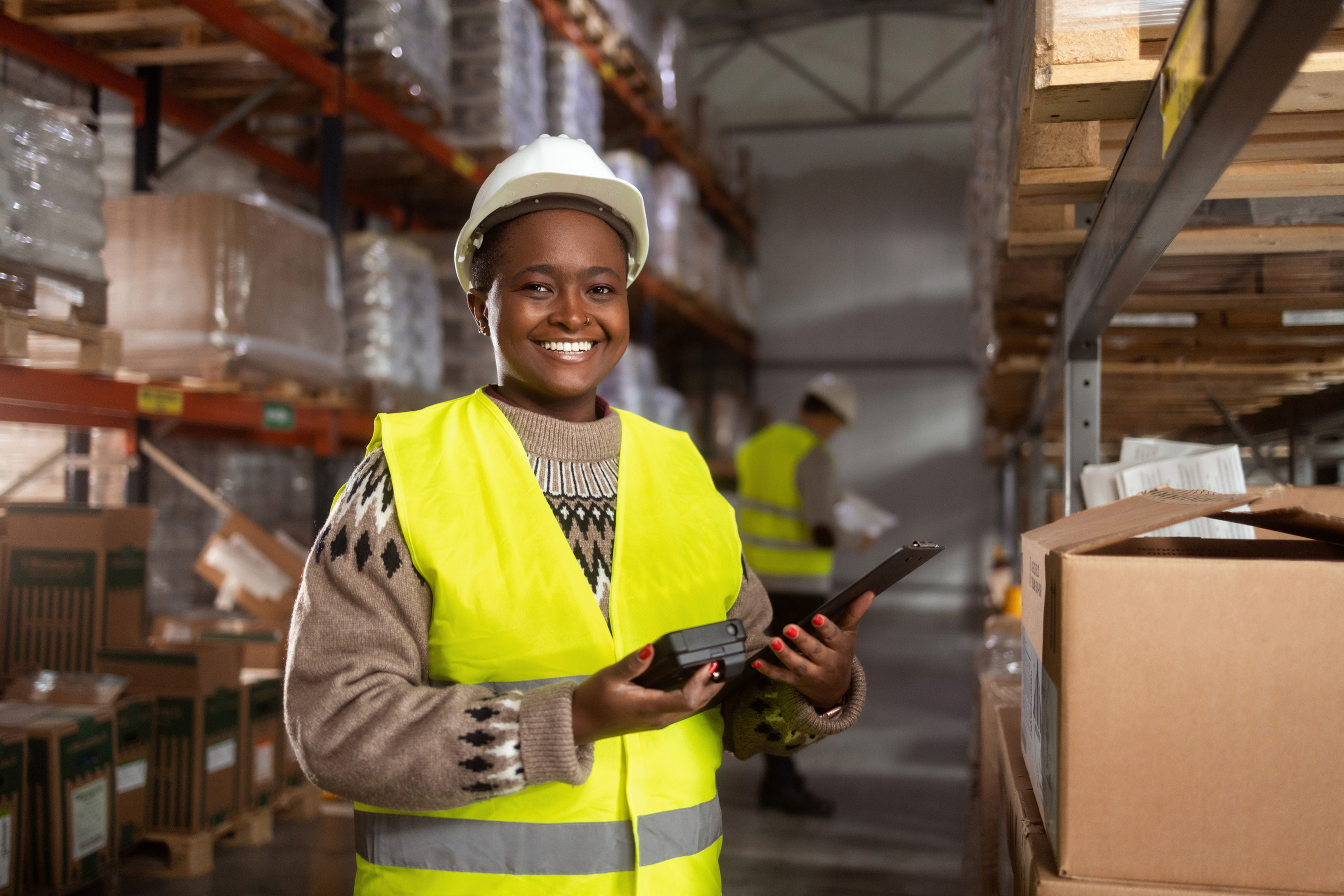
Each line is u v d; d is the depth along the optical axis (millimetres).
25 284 2545
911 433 12453
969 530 12227
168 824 3102
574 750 953
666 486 1240
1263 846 873
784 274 12867
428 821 1068
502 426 1170
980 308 3943
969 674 7473
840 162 12758
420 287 4594
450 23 5117
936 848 3664
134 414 3289
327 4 4070
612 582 1121
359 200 5652
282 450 5359
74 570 3156
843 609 1180
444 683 1087
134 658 3117
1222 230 1585
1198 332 2324
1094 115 1233
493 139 5070
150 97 3980
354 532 1072
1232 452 1594
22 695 2961
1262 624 875
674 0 12570
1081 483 1779
